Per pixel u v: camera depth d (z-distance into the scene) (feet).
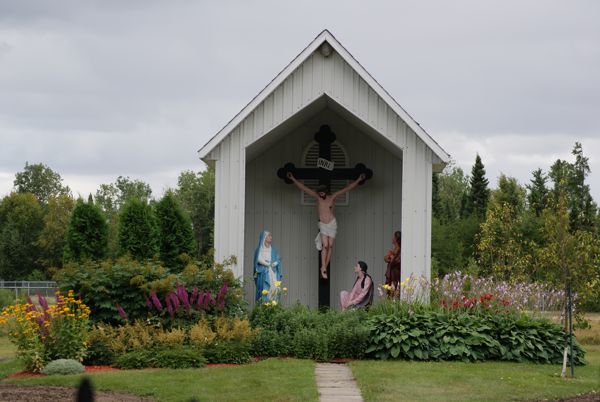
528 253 92.73
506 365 47.09
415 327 49.93
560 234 52.13
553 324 50.60
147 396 36.50
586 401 34.94
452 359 49.01
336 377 42.45
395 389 38.45
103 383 38.83
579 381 41.11
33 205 258.98
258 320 52.70
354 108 56.90
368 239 67.82
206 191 233.76
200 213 232.94
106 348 46.24
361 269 60.44
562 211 54.49
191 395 36.35
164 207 75.00
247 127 57.21
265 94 56.59
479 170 209.56
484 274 96.22
